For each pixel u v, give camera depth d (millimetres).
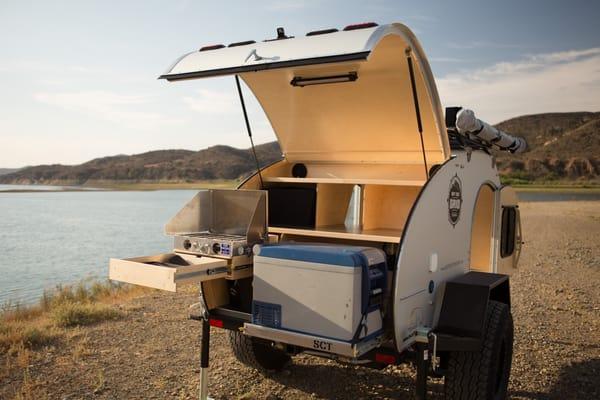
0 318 7914
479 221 6324
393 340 3814
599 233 21141
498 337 4320
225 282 4781
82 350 6191
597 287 10414
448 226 4598
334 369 5781
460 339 4031
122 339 6699
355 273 3596
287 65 3789
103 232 27891
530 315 8203
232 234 4730
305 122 5449
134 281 3994
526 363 6094
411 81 4316
